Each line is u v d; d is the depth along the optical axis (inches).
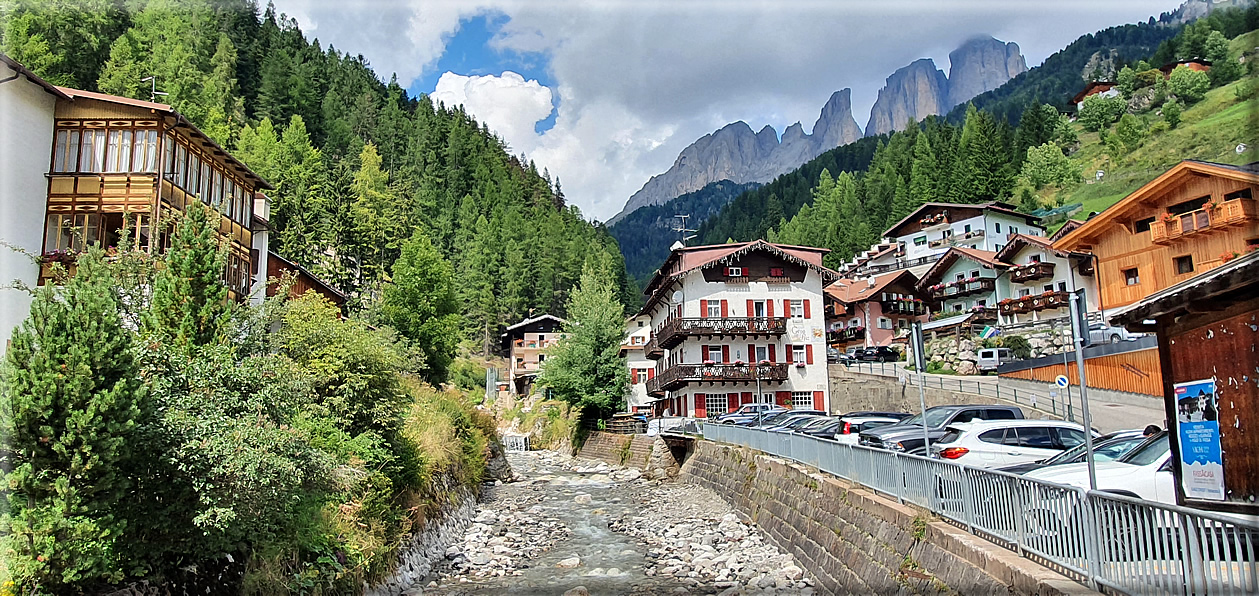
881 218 5128.0
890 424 984.3
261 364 502.6
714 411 2223.2
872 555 592.7
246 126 3991.1
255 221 1408.7
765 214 7810.0
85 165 1022.4
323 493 482.3
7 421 333.7
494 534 1056.8
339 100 6363.2
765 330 2228.1
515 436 2618.1
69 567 345.4
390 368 844.0
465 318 4591.5
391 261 3969.0
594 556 926.4
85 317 351.3
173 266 658.2
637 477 1743.4
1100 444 583.2
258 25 6181.1
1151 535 307.0
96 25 3348.9
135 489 388.2
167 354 443.8
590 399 2209.6
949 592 452.1
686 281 2290.8
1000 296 2551.7
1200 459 358.0
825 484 754.2
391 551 716.7
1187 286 348.2
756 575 777.6
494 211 5940.0
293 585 503.2
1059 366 1723.7
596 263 5260.8
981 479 460.1
